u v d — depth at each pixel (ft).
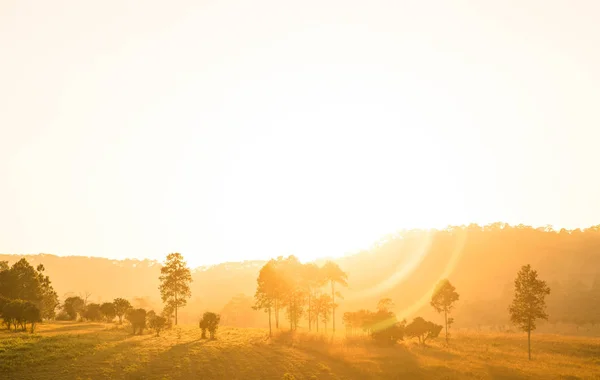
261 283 281.74
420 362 209.67
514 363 213.87
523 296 242.17
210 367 185.98
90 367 175.94
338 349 231.50
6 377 162.20
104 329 277.23
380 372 191.21
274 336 260.83
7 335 224.53
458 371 193.16
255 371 186.09
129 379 167.22
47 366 174.50
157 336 251.60
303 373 187.32
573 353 253.85
